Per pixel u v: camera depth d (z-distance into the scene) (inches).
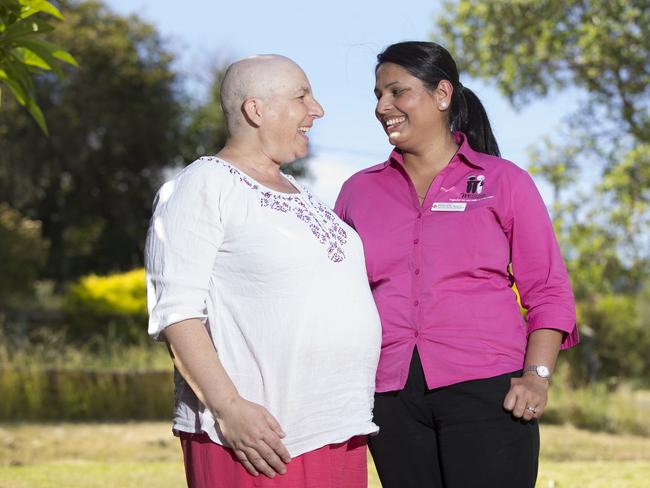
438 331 132.3
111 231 1238.9
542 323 132.1
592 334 708.7
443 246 133.5
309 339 115.5
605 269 613.0
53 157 1141.7
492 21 629.9
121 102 1187.3
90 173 1194.6
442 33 655.1
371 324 122.3
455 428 131.2
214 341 116.4
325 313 117.0
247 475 114.1
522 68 627.2
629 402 554.3
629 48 613.0
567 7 617.6
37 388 467.8
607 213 610.2
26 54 157.6
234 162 121.0
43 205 1207.6
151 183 1235.9
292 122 121.4
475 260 133.1
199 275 115.0
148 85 1207.6
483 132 143.9
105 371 486.0
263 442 111.0
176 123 1227.2
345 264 121.7
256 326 115.3
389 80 137.9
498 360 131.5
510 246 136.6
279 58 123.6
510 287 137.2
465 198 135.3
